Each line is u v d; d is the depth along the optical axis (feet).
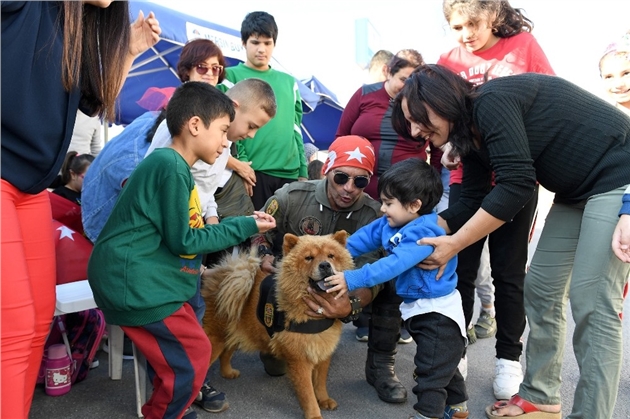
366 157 9.12
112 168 8.82
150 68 19.97
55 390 8.64
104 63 6.43
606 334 6.45
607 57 8.63
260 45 12.93
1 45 5.17
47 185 5.79
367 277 7.30
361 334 11.73
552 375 7.77
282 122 12.96
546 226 7.66
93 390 8.93
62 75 5.54
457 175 10.48
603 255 6.40
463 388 7.96
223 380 9.57
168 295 6.64
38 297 6.20
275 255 10.21
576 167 6.63
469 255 9.20
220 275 8.89
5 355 5.15
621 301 6.51
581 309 6.63
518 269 8.89
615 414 8.39
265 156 12.62
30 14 5.32
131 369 9.86
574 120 6.52
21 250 5.36
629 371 10.18
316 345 7.80
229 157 10.44
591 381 6.53
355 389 9.27
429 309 7.50
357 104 12.80
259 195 12.66
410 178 7.70
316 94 24.64
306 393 7.90
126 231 6.53
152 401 7.06
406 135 7.93
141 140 8.90
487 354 11.01
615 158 6.41
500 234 8.90
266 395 8.95
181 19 16.38
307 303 7.67
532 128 6.61
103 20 6.37
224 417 8.10
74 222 11.21
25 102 5.30
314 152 27.40
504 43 10.05
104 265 6.53
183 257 6.90
